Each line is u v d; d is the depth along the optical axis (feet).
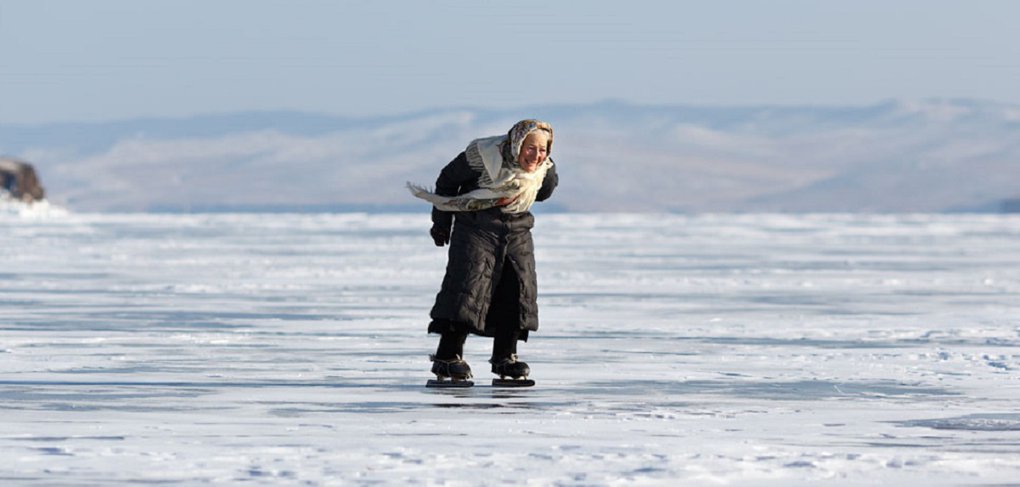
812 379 64.54
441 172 62.23
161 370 68.33
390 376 65.98
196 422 48.52
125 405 53.67
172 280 164.86
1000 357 74.49
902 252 274.77
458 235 61.46
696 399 56.59
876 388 60.80
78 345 82.74
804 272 192.54
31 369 68.54
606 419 49.57
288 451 40.96
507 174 61.05
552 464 38.70
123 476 36.86
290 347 82.07
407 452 40.68
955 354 76.54
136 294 138.31
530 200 61.82
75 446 41.98
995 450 42.24
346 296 135.74
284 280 165.37
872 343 86.02
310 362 72.90
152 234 392.68
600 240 347.56
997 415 51.31
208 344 84.07
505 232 61.41
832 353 78.59
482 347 82.07
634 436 45.09
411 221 620.49
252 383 62.39
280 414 50.96
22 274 178.19
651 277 174.40
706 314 114.11
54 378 64.13
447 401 55.47
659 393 59.00
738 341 87.76
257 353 78.13
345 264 211.00
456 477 36.68
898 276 181.98
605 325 100.99
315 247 291.58
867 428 47.42
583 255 252.62
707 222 615.16
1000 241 351.67
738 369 69.62
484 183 61.21
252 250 272.92
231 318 107.24
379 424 47.96
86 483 35.96
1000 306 126.00
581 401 55.77
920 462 39.37
